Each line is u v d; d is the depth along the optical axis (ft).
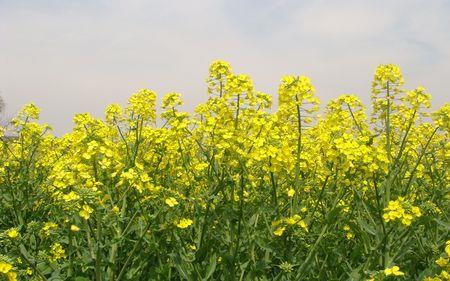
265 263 4.30
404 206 4.19
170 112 5.39
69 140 6.00
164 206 4.49
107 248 4.50
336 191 4.89
